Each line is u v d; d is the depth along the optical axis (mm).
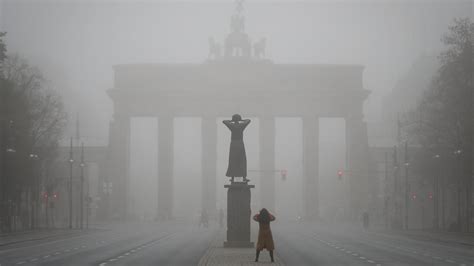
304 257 82812
